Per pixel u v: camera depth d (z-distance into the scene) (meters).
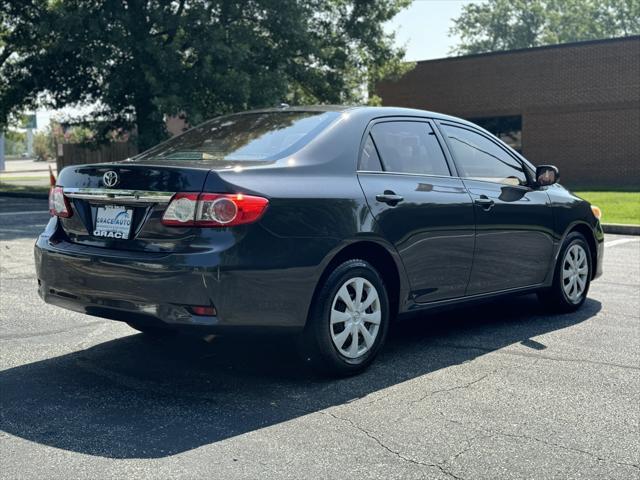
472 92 31.42
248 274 4.00
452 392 4.33
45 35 22.66
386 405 4.09
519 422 3.85
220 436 3.62
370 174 4.75
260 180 4.14
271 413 3.95
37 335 5.54
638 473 3.24
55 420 3.82
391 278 4.94
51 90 25.44
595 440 3.62
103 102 24.08
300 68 26.02
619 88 28.03
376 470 3.24
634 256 10.38
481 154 5.74
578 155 29.09
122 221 4.28
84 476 3.15
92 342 5.37
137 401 4.12
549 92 29.58
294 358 5.00
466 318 6.37
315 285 4.28
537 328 5.98
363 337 4.64
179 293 3.94
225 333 4.05
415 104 32.91
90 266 4.25
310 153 4.52
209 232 3.97
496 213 5.57
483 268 5.50
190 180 4.03
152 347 5.25
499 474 3.21
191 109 22.25
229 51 22.62
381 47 28.55
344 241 4.40
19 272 8.28
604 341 5.55
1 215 16.44
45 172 54.00
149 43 22.16
